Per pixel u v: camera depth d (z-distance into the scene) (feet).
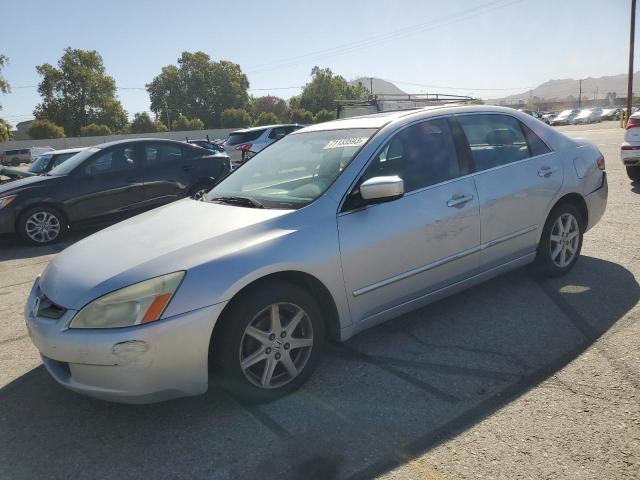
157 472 8.43
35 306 10.09
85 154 28.50
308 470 8.21
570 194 15.31
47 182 26.86
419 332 12.89
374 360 11.62
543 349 11.57
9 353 13.42
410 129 12.55
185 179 29.76
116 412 10.23
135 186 28.40
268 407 10.03
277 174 12.91
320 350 10.73
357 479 7.94
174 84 343.87
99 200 27.68
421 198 11.94
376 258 11.12
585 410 9.24
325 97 319.88
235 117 275.18
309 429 9.26
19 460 8.98
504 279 15.97
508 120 14.58
